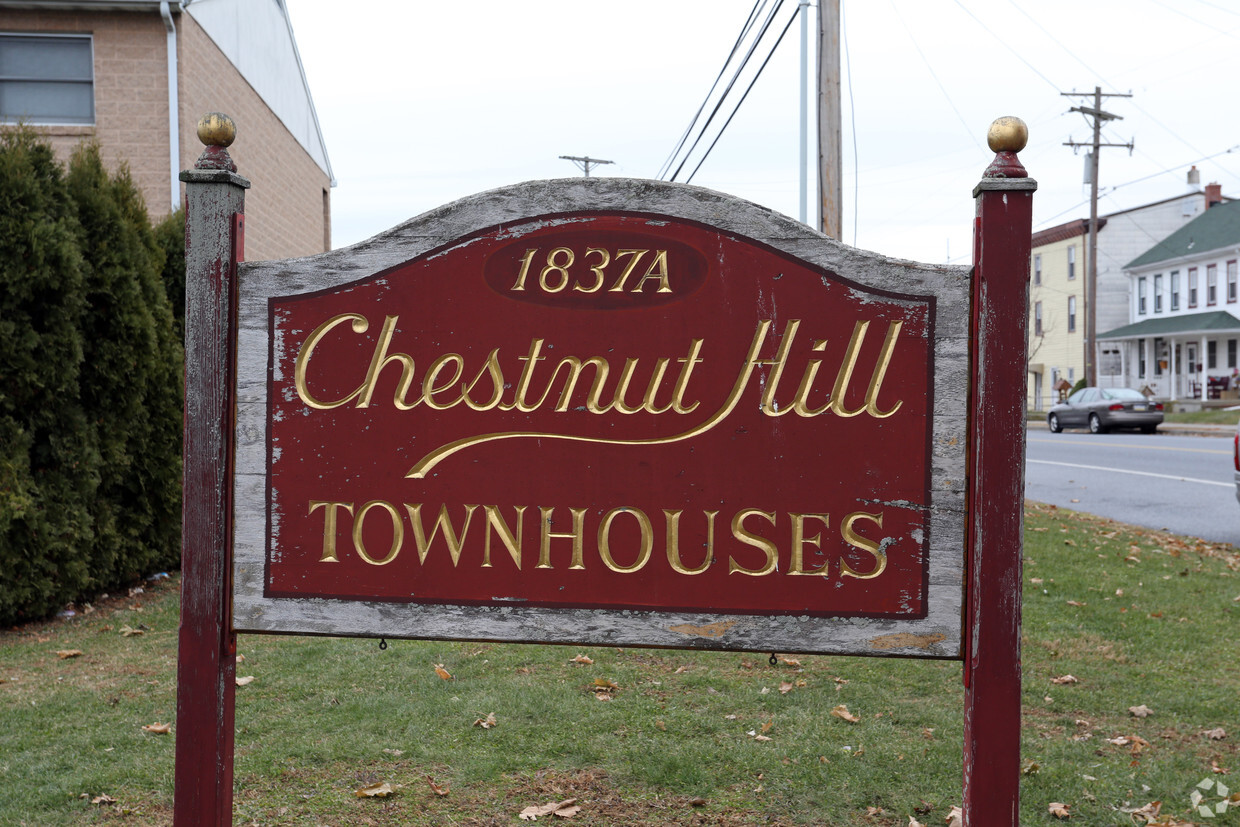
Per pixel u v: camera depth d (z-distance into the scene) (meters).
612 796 3.65
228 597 2.77
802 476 2.64
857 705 4.59
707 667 5.17
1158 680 5.01
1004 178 2.53
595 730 4.25
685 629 2.67
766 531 2.65
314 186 17.81
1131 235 43.22
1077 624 6.05
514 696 4.64
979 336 2.55
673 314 2.68
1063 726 4.40
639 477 2.69
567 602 2.70
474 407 2.73
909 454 2.61
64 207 6.63
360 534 2.75
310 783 3.74
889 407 2.62
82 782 3.75
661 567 2.68
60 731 4.31
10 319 6.32
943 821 3.47
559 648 5.53
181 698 2.74
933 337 2.60
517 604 2.71
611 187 2.69
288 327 2.76
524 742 4.12
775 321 2.65
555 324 2.71
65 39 11.61
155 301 7.41
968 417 2.59
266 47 14.76
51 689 4.92
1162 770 3.88
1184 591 6.93
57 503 6.52
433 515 2.73
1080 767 3.92
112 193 7.28
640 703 4.59
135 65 11.52
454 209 2.73
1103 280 43.44
